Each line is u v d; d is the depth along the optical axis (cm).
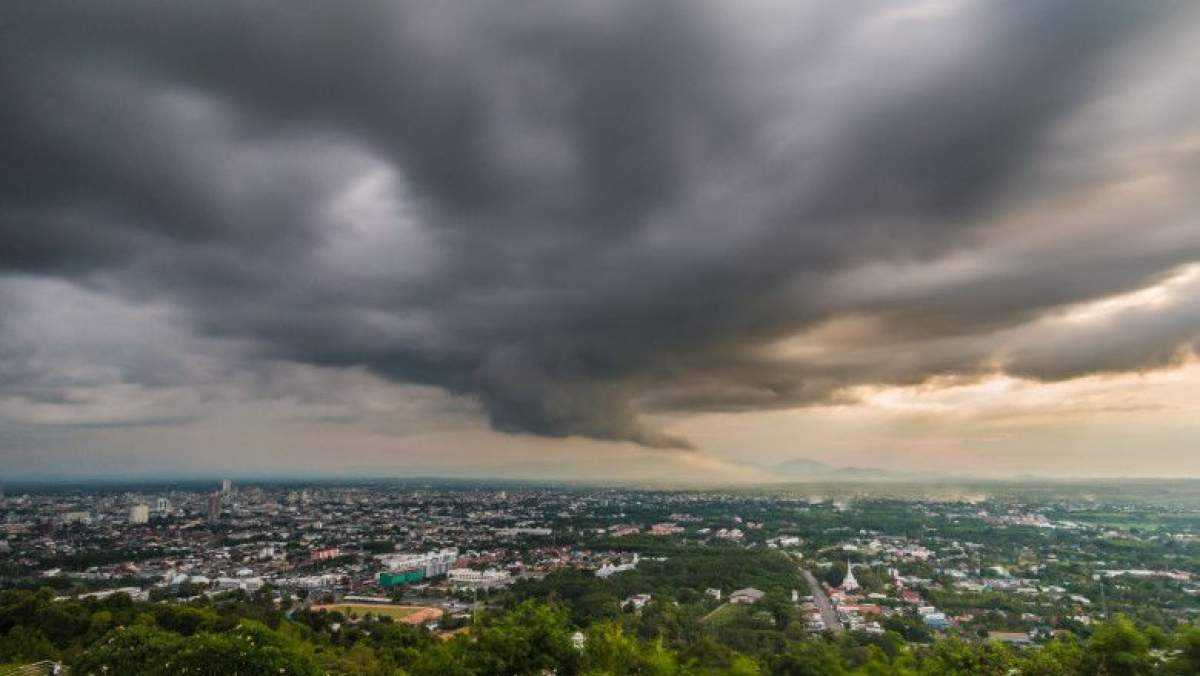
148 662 9512
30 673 10594
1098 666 6325
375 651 13588
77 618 13025
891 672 6925
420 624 17188
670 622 15838
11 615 12925
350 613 18000
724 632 14850
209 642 9088
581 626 16112
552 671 7594
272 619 14850
